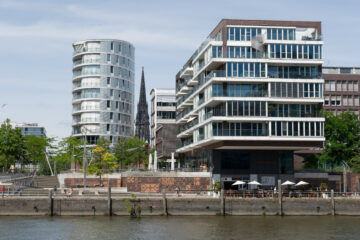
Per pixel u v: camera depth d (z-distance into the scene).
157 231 58.91
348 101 122.88
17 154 112.62
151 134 176.50
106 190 89.62
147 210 72.75
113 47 162.62
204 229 60.62
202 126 91.75
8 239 53.72
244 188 90.00
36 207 71.81
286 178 90.94
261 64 84.31
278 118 83.12
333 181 93.94
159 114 164.50
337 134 100.88
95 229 60.03
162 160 132.75
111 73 161.25
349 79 123.44
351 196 78.75
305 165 108.12
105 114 158.25
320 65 85.69
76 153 130.38
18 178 96.44
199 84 94.69
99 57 159.62
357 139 101.56
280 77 84.69
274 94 83.50
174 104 165.38
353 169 95.31
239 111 82.69
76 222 65.62
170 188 88.88
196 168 96.19
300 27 86.31
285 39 85.62
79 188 93.00
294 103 84.69
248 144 83.44
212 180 89.50
